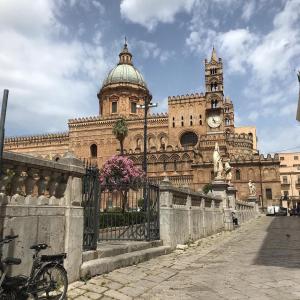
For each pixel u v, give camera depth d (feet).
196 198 63.31
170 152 251.19
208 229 69.87
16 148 308.81
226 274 31.83
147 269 34.40
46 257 21.70
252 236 69.62
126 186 47.62
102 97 302.45
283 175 372.17
